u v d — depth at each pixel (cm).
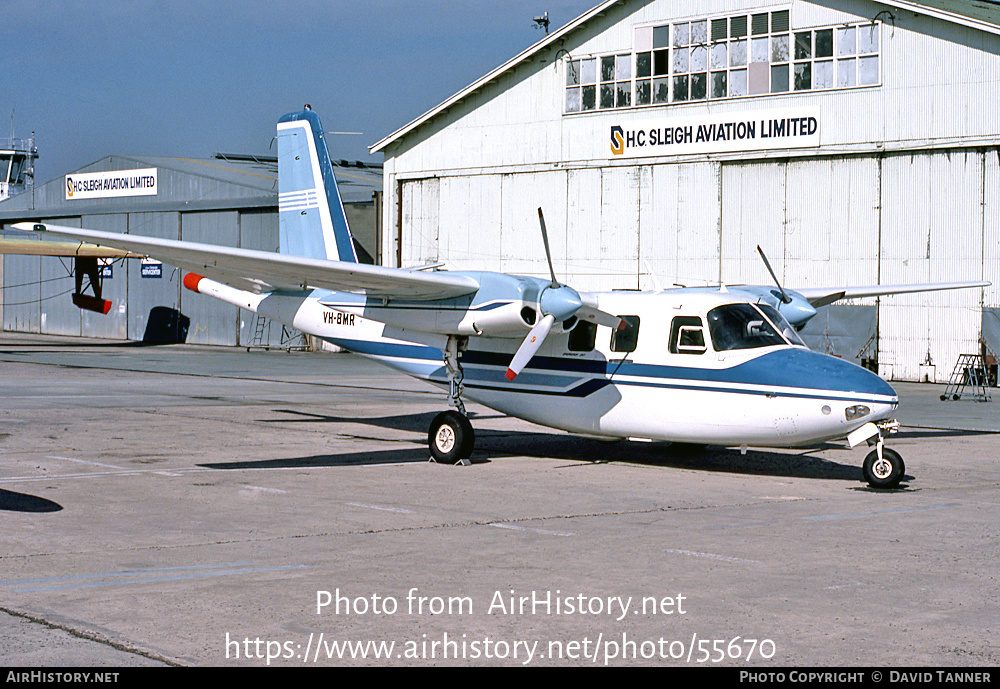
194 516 1022
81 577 776
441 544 902
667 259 3394
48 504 1077
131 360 3725
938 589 757
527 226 3706
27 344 4681
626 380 1389
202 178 4853
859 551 884
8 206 5938
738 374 1294
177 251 1306
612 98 3494
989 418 2114
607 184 3516
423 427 1866
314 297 1642
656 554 866
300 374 3189
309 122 1764
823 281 3122
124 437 1659
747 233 3244
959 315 2900
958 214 2886
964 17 2833
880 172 3016
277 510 1059
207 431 1759
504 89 3738
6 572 789
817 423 1245
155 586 750
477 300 1391
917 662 596
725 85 3266
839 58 3067
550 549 884
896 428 1252
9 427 1770
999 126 2802
